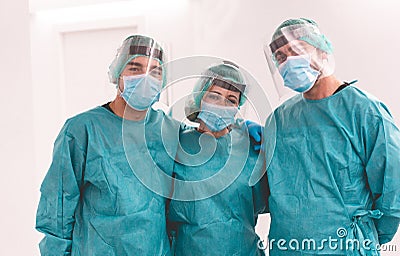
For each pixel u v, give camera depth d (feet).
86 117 5.07
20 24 6.37
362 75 9.52
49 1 11.71
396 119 9.34
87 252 5.00
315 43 5.00
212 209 5.14
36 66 12.09
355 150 5.07
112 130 5.05
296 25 5.03
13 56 6.28
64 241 4.99
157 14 11.06
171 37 10.95
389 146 4.93
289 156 5.29
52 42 11.97
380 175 5.00
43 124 12.16
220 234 5.14
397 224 5.18
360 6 9.48
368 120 5.04
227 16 10.49
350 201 5.06
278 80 5.29
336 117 5.12
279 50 5.01
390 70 9.36
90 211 5.04
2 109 6.14
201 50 10.73
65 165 4.95
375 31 9.41
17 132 6.33
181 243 5.24
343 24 9.61
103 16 11.55
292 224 5.15
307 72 4.94
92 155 4.96
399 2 9.25
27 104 6.46
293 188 5.20
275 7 10.11
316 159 5.15
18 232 6.37
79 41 11.89
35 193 6.59
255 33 10.28
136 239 4.92
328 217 5.03
